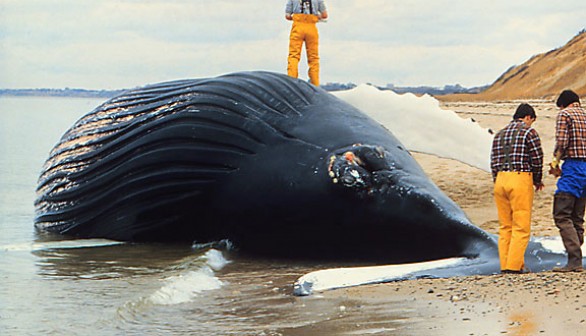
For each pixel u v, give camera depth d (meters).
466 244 12.46
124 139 15.45
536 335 8.22
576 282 10.10
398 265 11.99
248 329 9.44
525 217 11.32
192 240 15.22
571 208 11.29
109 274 12.70
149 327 9.67
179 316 10.13
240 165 14.27
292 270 13.06
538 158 11.34
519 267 11.32
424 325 8.98
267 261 13.84
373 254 13.51
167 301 10.89
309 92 14.85
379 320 9.36
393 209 12.99
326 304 10.29
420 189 12.98
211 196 14.59
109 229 15.73
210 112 14.72
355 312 9.80
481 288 10.25
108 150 15.63
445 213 12.71
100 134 15.83
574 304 9.16
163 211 15.09
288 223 13.85
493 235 12.60
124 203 15.43
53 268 13.18
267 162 14.03
